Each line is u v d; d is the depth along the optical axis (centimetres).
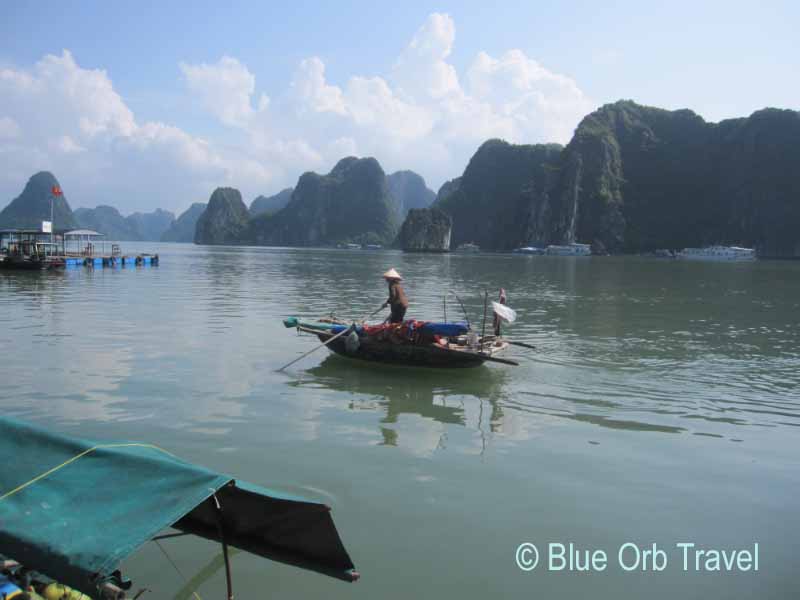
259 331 1614
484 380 1114
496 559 507
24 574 413
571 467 698
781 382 1124
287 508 405
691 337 1656
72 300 2319
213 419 848
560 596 460
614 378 1143
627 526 567
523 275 5009
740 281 4553
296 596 454
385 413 896
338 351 1255
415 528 553
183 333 1562
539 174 18762
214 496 416
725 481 667
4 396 936
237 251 14362
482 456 727
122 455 402
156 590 458
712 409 941
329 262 7431
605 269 6612
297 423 839
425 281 4047
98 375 1085
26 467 391
